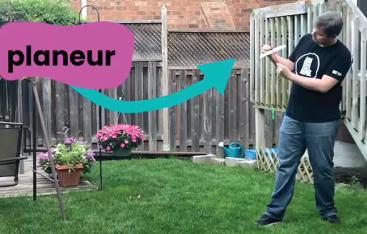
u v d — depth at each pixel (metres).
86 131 8.72
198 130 8.83
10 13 7.95
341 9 5.88
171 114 8.79
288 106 4.52
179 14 10.05
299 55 4.46
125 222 4.64
